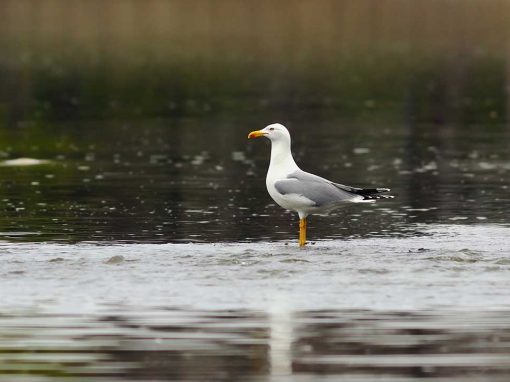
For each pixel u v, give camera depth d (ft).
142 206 73.72
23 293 49.44
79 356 40.73
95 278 52.01
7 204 74.33
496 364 39.45
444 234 63.62
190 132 112.06
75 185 82.33
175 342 42.24
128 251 58.29
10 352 41.22
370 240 61.82
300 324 44.42
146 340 42.52
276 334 43.11
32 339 42.70
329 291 49.47
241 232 64.80
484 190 79.41
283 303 47.55
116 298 48.55
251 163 92.84
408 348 41.27
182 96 144.46
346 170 89.10
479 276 51.98
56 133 112.27
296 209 59.93
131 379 38.29
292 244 60.64
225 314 45.96
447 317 45.24
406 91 148.25
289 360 40.04
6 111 130.00
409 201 75.51
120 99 141.90
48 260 55.57
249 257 56.08
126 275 52.49
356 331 43.45
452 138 107.34
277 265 54.13
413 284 50.57
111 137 109.19
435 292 49.21
